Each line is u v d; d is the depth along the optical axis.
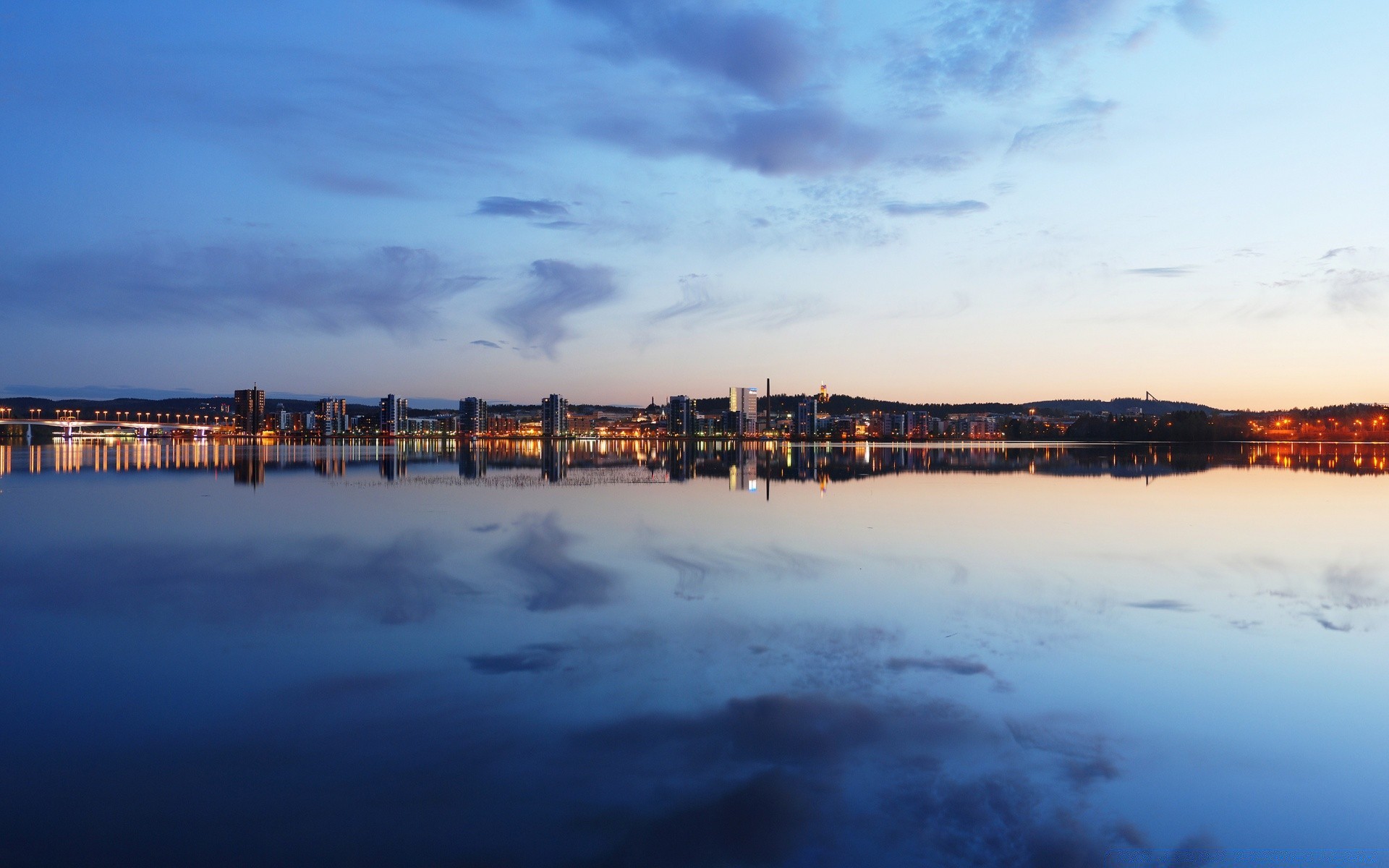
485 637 20.88
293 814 12.09
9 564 31.89
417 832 11.63
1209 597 24.86
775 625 21.78
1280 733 14.72
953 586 26.69
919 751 13.95
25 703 16.39
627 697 16.44
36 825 11.87
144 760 13.84
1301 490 65.50
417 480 82.94
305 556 33.50
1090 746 14.20
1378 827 11.75
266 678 17.84
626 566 30.66
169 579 28.73
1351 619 22.25
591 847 11.24
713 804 12.27
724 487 72.06
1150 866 10.83
